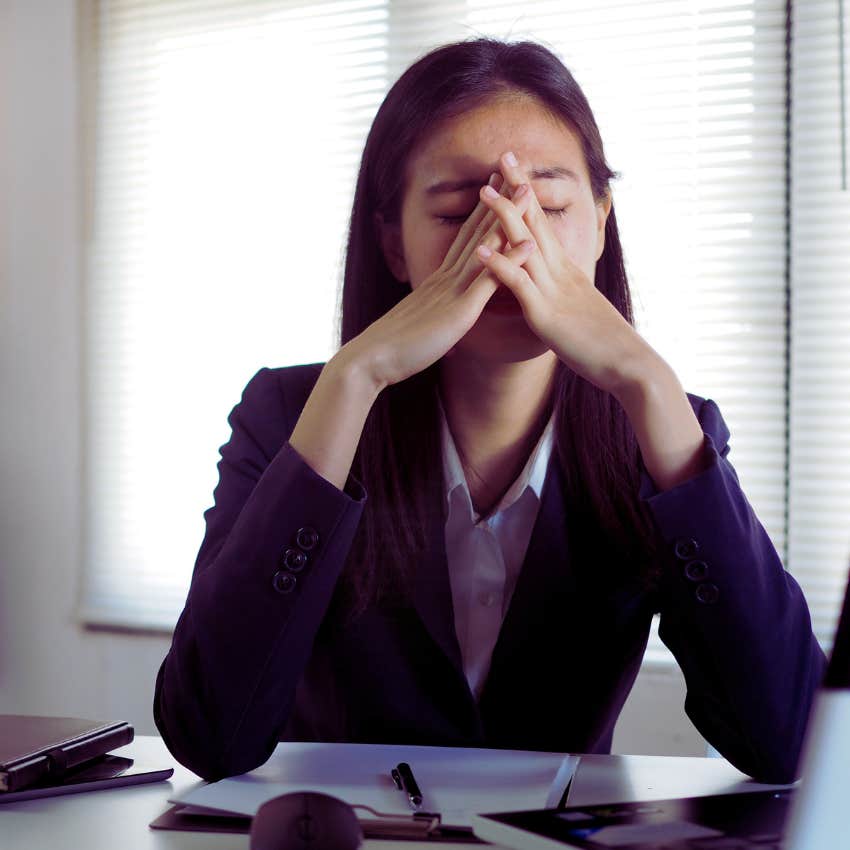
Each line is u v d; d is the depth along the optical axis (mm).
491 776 710
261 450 1018
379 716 930
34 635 2734
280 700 765
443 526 960
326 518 761
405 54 2512
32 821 625
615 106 2340
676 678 2174
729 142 2287
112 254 2721
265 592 757
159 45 2730
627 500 948
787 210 2250
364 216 1029
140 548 2648
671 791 676
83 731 758
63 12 2762
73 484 2727
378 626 940
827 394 2203
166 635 2592
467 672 999
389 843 572
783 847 472
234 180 2627
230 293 2609
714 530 746
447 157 907
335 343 1182
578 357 827
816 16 2238
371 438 976
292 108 2600
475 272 855
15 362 2766
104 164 2740
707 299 2281
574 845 518
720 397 2264
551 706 939
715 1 2307
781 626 761
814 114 2234
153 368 2662
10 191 2775
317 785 691
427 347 829
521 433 991
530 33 2236
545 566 941
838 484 2195
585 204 932
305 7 2605
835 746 444
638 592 959
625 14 2352
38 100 2771
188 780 745
